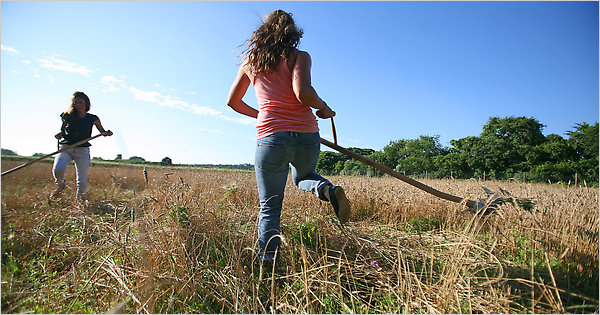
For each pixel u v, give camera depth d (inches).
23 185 138.2
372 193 218.1
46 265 95.5
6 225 112.0
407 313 69.9
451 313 70.9
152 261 88.4
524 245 112.3
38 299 79.6
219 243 106.9
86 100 181.8
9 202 123.6
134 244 91.7
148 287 76.6
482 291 82.5
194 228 105.6
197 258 95.0
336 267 98.9
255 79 98.8
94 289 81.7
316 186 95.7
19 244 107.4
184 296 80.7
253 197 213.9
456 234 123.5
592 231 119.7
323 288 83.4
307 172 102.8
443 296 74.5
